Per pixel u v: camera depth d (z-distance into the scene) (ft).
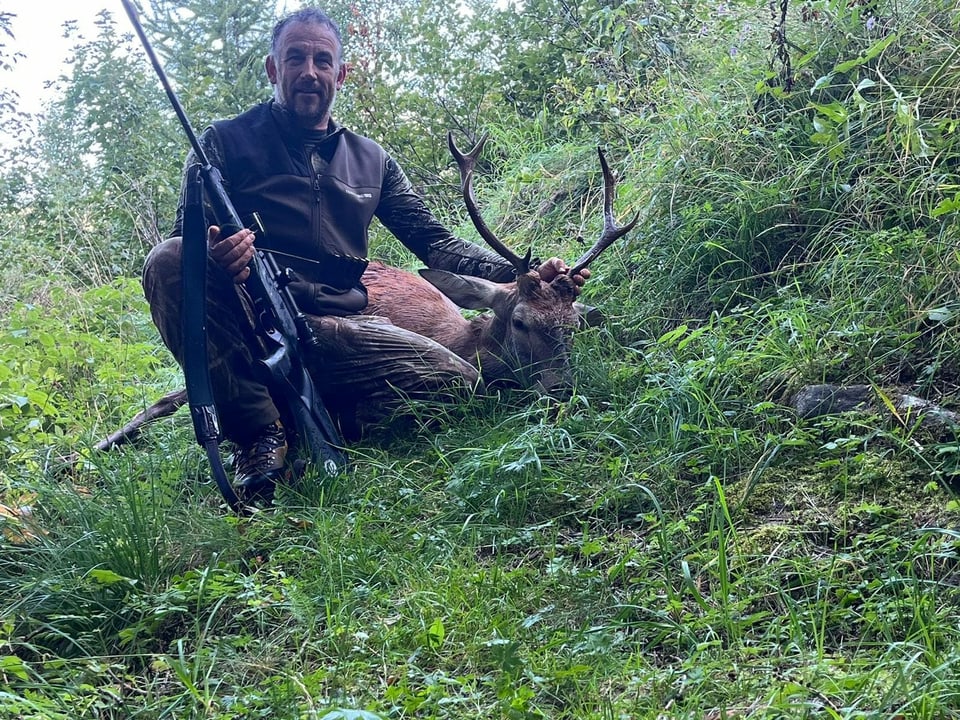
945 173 15.97
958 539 10.85
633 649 10.36
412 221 18.17
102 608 11.89
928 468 12.14
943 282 14.39
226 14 33.24
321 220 16.78
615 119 23.47
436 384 16.19
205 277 13.93
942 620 9.88
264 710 9.76
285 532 13.50
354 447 16.15
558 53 28.19
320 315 16.71
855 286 15.52
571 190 23.29
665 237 18.74
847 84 18.34
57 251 29.73
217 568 12.50
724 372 14.73
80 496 14.30
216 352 14.82
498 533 12.82
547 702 9.61
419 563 12.10
